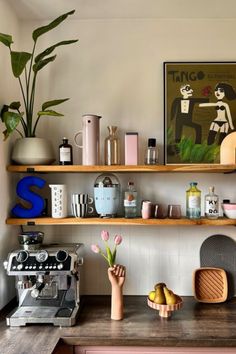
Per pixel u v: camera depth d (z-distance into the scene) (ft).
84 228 5.75
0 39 4.47
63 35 5.75
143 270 5.68
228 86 5.55
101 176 5.48
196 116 5.55
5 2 5.05
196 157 5.52
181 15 5.55
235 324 4.49
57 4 5.18
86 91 5.74
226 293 5.36
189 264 5.65
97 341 4.10
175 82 5.58
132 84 5.71
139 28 5.71
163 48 5.68
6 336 4.14
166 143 5.55
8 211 5.22
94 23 5.73
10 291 5.31
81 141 5.63
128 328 4.36
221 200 5.65
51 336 4.13
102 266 5.72
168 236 5.69
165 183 5.68
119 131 5.70
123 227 5.73
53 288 4.87
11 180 5.37
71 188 5.76
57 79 5.74
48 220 5.06
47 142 5.24
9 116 4.56
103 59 5.73
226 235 5.63
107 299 5.50
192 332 4.23
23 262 4.64
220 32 5.64
